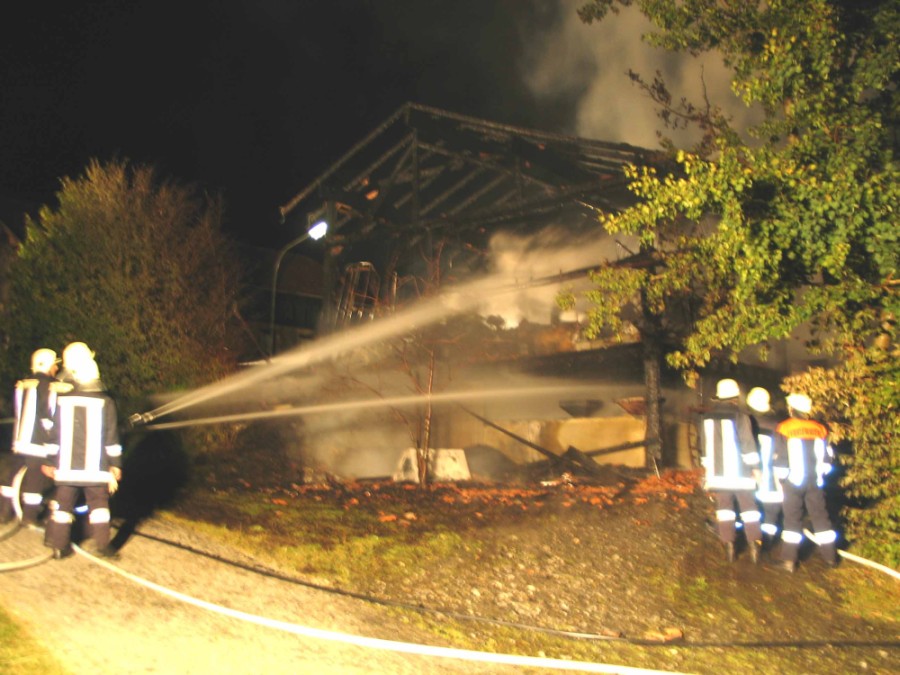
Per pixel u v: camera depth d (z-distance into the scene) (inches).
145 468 435.8
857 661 266.5
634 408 539.2
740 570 326.6
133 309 447.2
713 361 574.9
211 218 493.7
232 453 467.8
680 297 480.1
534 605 284.8
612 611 285.6
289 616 251.3
